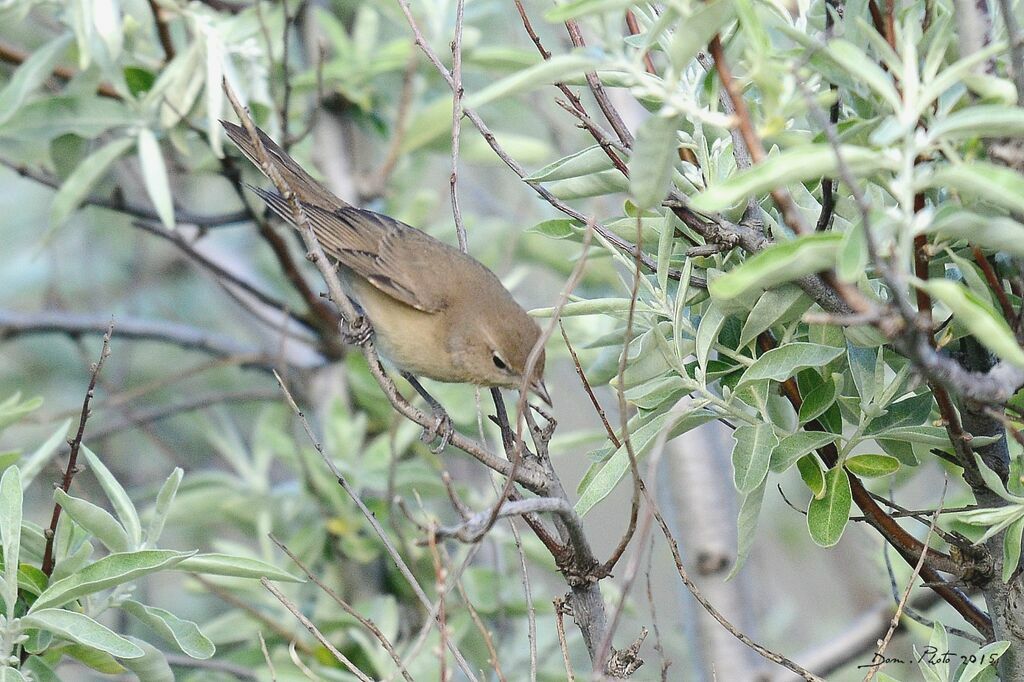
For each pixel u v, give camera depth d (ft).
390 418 43.98
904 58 18.39
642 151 19.63
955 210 17.76
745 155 22.97
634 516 21.95
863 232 17.60
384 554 41.27
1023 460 22.90
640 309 24.52
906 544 24.40
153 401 57.57
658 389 24.20
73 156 40.16
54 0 38.01
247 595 40.60
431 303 34.19
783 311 23.16
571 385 52.39
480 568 40.57
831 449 25.04
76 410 42.65
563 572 23.73
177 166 42.37
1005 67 20.58
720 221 23.17
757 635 40.47
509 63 41.63
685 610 41.09
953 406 22.16
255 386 59.11
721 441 42.01
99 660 26.94
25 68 37.52
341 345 45.39
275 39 43.65
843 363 25.61
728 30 22.71
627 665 23.18
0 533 24.97
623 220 25.94
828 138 18.62
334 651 23.00
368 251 35.35
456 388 43.09
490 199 53.31
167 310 59.26
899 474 33.42
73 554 27.02
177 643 26.32
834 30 21.54
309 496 42.14
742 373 25.35
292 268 43.42
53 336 57.00
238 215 42.16
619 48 19.52
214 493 42.24
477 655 39.29
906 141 17.88
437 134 44.60
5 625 24.88
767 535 53.88
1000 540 23.45
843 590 53.98
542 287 56.90
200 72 37.83
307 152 45.50
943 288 16.99
